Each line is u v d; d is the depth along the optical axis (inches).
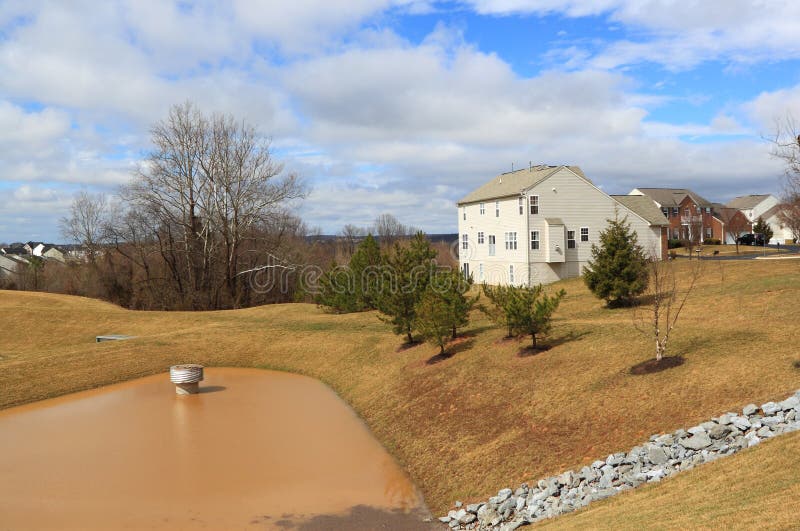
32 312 1836.9
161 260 2583.7
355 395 1058.7
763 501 378.0
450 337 1156.5
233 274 2351.1
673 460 503.8
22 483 660.1
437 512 588.1
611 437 600.7
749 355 687.1
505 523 519.5
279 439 826.2
